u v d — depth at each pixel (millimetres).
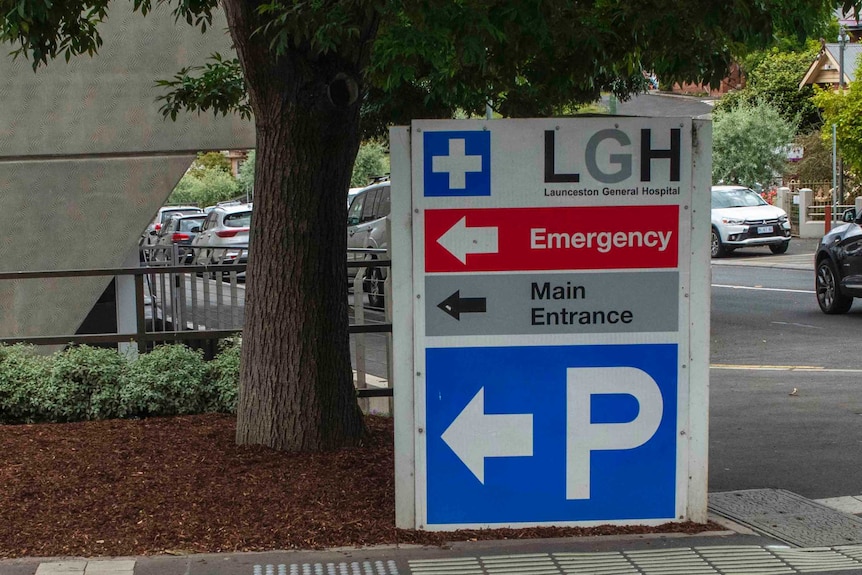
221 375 8180
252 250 6738
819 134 37938
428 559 5066
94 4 7203
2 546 5184
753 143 37188
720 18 5691
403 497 5430
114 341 8430
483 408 5410
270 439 6672
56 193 12391
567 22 6027
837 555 5195
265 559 5070
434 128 5266
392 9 5559
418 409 5395
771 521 5824
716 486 6754
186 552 5156
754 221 27641
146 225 12609
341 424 6758
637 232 5367
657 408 5461
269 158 6531
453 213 5312
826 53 43219
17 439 7035
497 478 5445
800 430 8352
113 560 5035
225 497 5840
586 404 5441
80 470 6285
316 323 6641
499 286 5359
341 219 6727
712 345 13438
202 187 55688
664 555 5121
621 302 5395
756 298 18391
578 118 5289
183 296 10156
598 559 5066
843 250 15461
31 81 12195
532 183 5312
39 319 12391
